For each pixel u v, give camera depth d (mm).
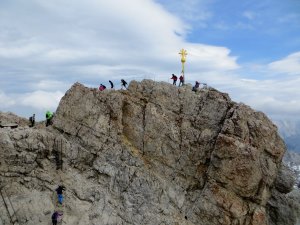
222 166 44875
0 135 39750
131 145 46375
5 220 36875
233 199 44375
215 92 48969
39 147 41219
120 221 40719
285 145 47656
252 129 46250
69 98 46469
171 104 48562
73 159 43125
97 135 45188
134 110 47500
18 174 39594
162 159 46500
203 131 47156
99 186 42656
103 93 47375
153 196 43375
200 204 44656
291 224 50406
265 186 45750
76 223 38906
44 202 38969
